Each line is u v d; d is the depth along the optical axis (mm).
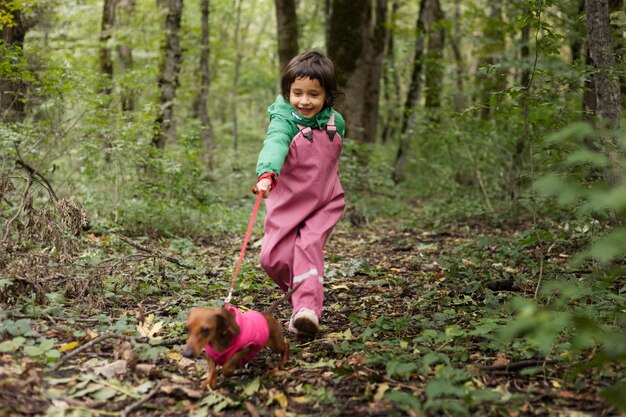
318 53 4094
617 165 4160
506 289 5344
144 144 8891
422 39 15555
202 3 17203
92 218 7750
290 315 4828
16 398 2959
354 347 3781
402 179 16391
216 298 5316
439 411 2965
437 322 4383
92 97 8367
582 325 2756
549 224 8094
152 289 5176
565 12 8508
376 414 2986
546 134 4965
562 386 3203
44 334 3910
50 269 5000
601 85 5324
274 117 4094
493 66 5500
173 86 13336
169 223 8602
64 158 10078
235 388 3303
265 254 4023
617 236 2518
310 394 3229
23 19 9945
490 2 14188
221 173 14703
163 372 3477
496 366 3484
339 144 4215
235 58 27312
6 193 5664
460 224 10141
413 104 15812
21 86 8641
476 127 10734
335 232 9883
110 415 2984
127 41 14219
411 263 6906
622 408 2506
